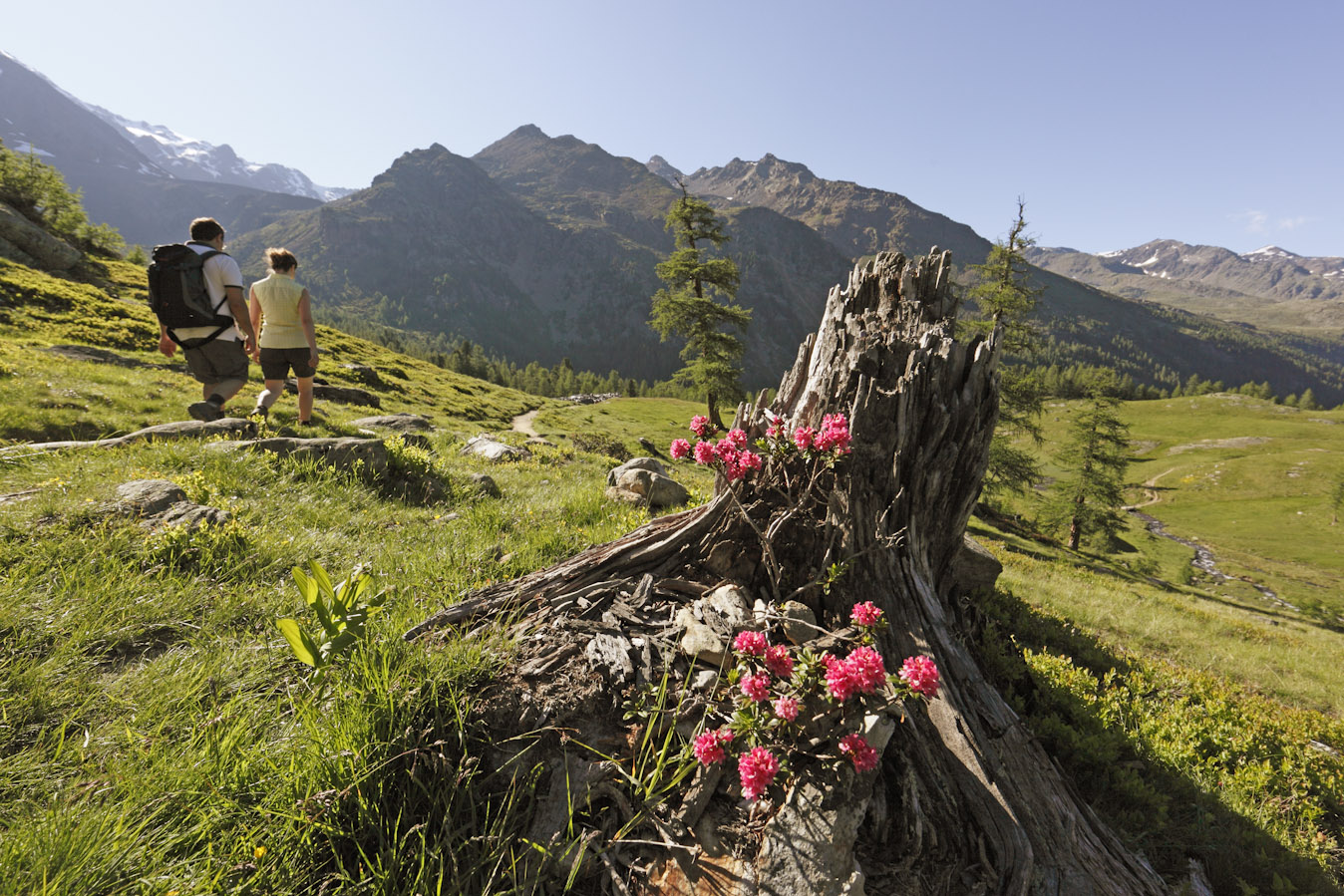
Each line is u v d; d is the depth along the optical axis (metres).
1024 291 32.44
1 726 2.37
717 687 3.03
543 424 48.75
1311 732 6.59
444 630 3.16
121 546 3.82
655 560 4.02
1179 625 14.51
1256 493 95.00
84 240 73.69
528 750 2.64
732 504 4.09
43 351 17.05
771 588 3.85
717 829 2.53
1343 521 80.12
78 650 2.86
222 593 3.72
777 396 5.23
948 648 3.79
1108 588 19.48
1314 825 4.62
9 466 4.95
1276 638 15.59
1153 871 3.33
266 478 5.93
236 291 7.55
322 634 2.80
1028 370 36.31
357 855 2.25
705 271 40.62
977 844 2.74
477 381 73.44
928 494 4.22
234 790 2.27
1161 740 5.17
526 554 4.99
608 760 2.66
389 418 16.06
